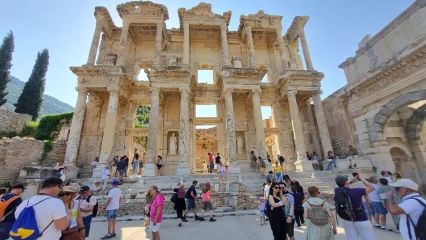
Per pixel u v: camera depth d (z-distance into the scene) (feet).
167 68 76.13
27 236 10.66
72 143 67.77
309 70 84.23
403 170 49.67
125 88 81.05
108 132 69.05
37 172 59.47
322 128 77.97
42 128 87.15
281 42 91.15
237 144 85.20
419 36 40.06
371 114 47.75
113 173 65.67
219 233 28.43
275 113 89.15
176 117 85.81
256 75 79.10
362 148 49.34
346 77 58.29
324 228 16.97
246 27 91.35
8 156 62.28
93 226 34.45
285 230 20.80
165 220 37.91
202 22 89.35
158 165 68.18
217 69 94.63
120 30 96.37
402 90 40.98
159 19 86.02
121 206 42.96
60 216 11.71
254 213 41.14
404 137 48.06
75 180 58.70
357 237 17.83
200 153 126.72
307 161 70.28
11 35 118.32
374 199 29.66
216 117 85.05
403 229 14.05
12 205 21.70
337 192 19.47
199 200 45.50
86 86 73.97
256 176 60.70
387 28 46.32
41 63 123.34
